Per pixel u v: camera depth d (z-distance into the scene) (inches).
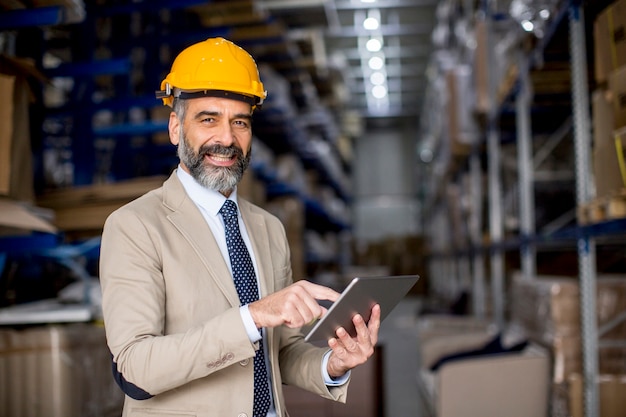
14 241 107.1
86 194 140.0
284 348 77.2
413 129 811.4
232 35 254.5
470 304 323.6
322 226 657.0
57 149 201.3
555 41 147.6
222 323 56.9
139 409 63.3
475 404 132.8
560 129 206.8
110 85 217.2
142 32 223.1
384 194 812.0
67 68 147.4
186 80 65.8
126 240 62.0
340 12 503.2
